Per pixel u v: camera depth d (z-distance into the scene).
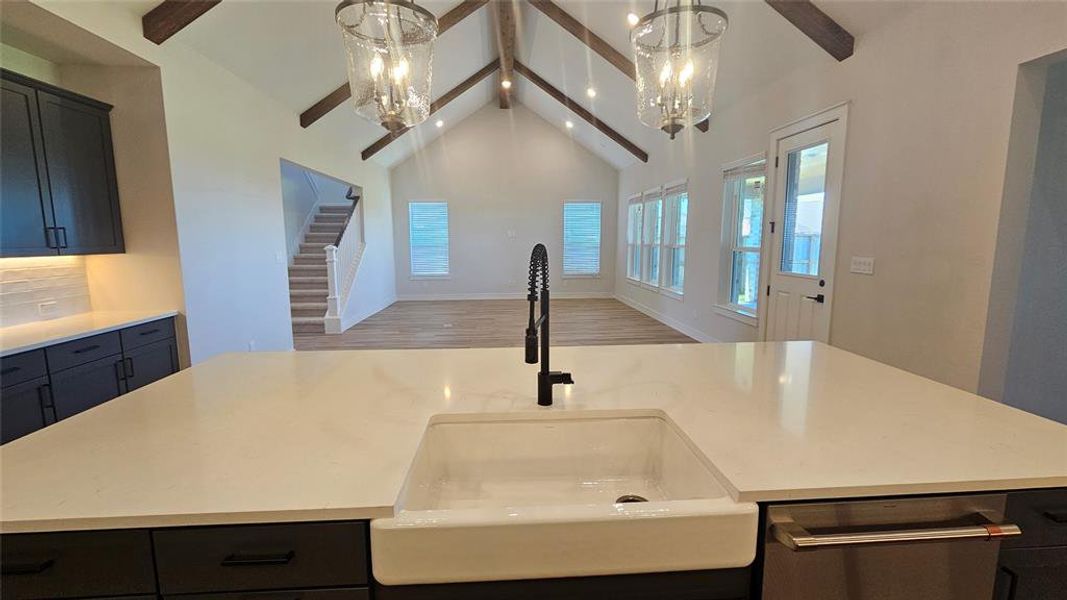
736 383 1.35
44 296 2.80
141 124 3.02
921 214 2.59
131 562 0.73
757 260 4.55
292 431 1.01
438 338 5.96
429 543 0.73
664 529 0.75
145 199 3.09
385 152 7.80
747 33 3.67
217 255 3.59
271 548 0.73
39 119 2.48
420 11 1.74
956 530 0.78
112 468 0.84
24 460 0.87
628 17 4.14
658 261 7.20
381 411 1.13
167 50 3.05
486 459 1.15
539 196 9.27
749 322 4.52
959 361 2.39
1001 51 2.15
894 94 2.75
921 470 0.83
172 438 0.97
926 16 2.52
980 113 2.25
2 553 0.71
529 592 0.77
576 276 9.55
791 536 0.75
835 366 1.53
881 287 2.88
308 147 5.26
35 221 2.46
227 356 1.67
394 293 9.17
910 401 1.19
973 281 2.31
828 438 0.96
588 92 6.53
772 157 4.04
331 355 1.69
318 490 0.77
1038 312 2.69
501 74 7.00
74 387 2.40
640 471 1.18
